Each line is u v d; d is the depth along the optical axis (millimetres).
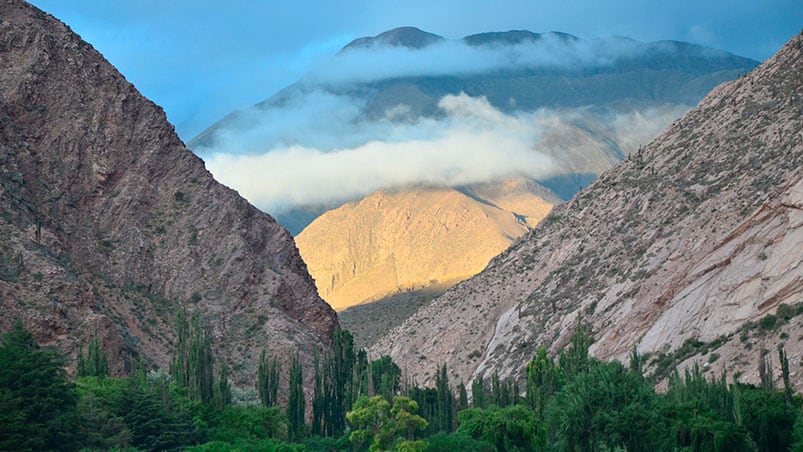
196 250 172375
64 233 161750
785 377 126875
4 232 148375
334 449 143500
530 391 163625
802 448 105562
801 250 179125
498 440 136500
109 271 163500
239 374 159250
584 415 114438
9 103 168000
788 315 168625
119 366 142875
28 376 112875
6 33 174125
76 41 181625
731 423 112062
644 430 111500
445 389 165375
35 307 140125
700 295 194000
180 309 146875
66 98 173625
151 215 173500
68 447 112375
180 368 141625
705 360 171500
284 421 142750
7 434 106062
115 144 174750
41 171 166125
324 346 170250
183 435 126062
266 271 175625
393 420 137875
